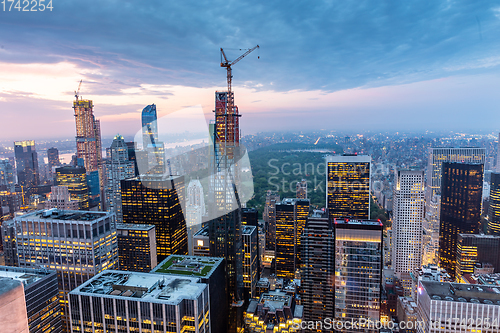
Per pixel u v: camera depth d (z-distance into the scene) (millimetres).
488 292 126562
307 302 188875
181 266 137000
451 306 123500
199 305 108938
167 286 114188
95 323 109625
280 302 162625
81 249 168000
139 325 105875
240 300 164500
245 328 156250
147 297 107000
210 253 150625
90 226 165000
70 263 170250
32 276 128625
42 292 126125
